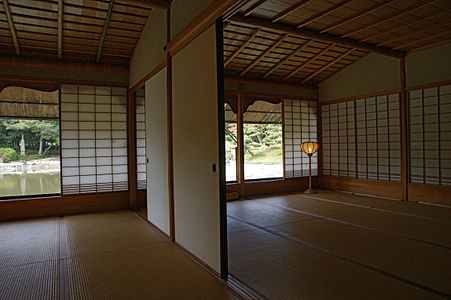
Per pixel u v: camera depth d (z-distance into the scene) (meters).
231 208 4.92
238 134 6.00
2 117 5.05
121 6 3.74
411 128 5.25
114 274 2.47
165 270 2.54
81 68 4.75
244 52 5.23
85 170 4.82
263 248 3.02
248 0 2.04
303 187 6.79
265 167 13.63
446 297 2.02
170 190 3.30
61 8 3.62
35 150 11.89
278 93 6.43
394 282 2.25
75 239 3.43
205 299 2.04
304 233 3.50
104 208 4.95
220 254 2.37
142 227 3.93
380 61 5.68
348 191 6.34
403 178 5.34
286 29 4.41
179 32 3.06
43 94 5.08
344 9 4.02
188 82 2.87
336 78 6.53
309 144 6.33
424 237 3.29
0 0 3.39
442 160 4.84
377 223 3.88
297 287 2.19
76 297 2.09
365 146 6.00
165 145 3.50
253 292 2.12
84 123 4.82
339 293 2.09
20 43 4.24
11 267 2.63
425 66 5.03
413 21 4.26
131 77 4.96
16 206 4.39
